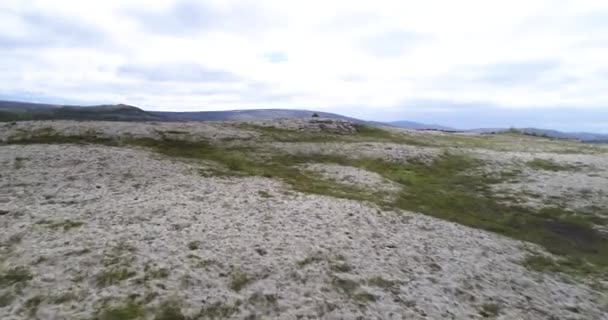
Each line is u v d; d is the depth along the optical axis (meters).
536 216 25.45
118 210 18.98
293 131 58.31
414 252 17.23
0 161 27.11
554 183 33.69
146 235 16.06
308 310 11.70
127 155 33.06
